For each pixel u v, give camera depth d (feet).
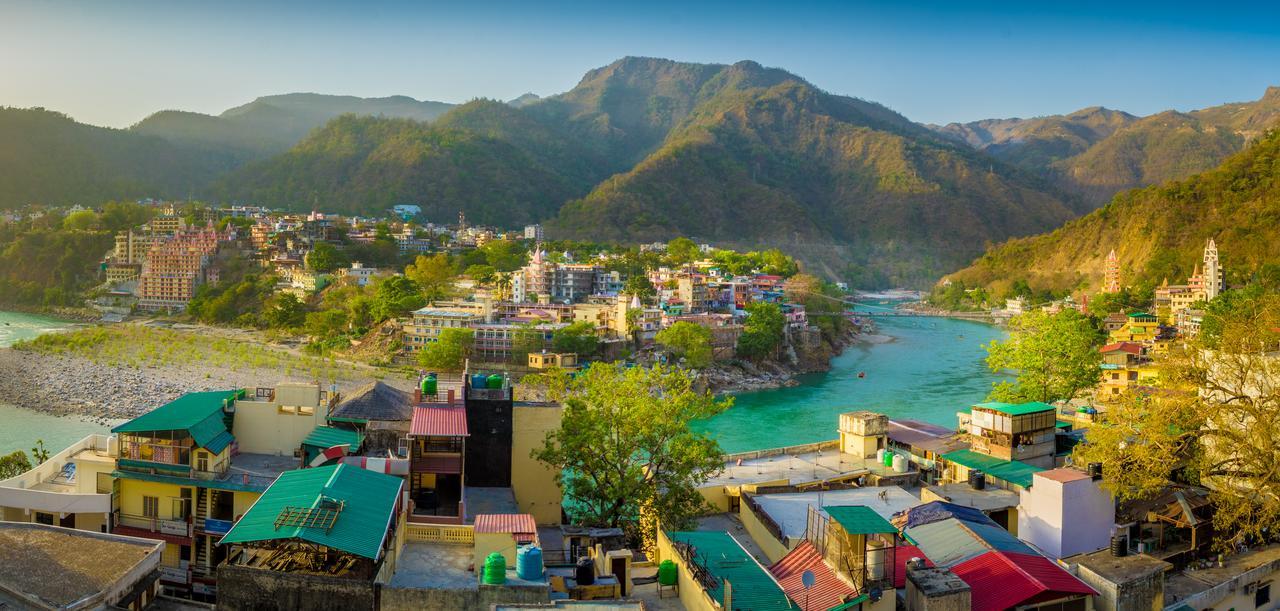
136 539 135.74
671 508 194.08
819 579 126.93
